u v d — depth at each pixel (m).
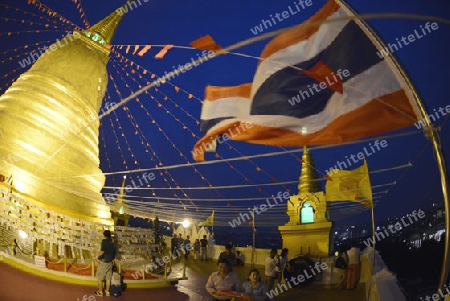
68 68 24.09
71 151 21.97
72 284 15.20
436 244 29.31
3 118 20.89
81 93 23.98
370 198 14.95
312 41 6.79
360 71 6.42
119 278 14.90
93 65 25.20
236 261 26.94
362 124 6.36
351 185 16.02
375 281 12.59
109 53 27.17
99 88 25.64
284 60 6.89
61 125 22.28
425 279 27.25
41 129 21.28
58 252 17.80
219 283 9.78
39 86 22.80
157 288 17.16
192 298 16.25
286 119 6.74
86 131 23.44
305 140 6.64
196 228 33.62
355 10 6.44
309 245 24.47
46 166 20.47
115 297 14.61
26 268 15.23
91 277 15.73
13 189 18.14
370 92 6.32
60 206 19.94
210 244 30.97
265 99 6.93
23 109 21.58
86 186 22.16
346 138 6.43
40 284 14.25
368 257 17.03
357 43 6.47
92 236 18.98
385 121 6.23
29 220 17.36
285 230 25.31
